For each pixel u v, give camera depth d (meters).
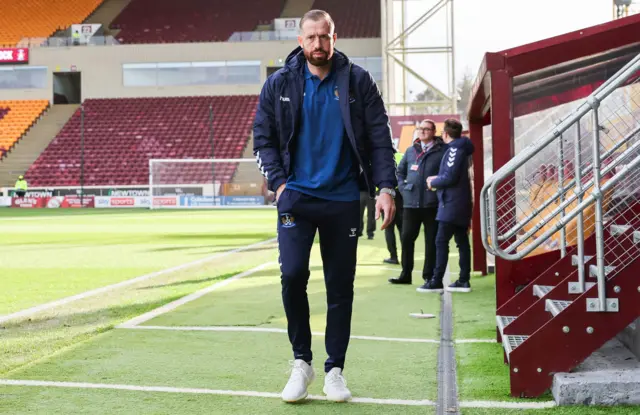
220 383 4.03
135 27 49.06
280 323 5.93
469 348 4.94
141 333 5.49
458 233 7.94
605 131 4.65
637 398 3.49
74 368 4.36
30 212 33.50
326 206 3.64
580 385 3.51
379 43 43.28
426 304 6.99
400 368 4.38
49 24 49.44
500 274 5.84
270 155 3.70
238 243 15.07
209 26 48.94
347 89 3.61
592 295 3.64
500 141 5.63
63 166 42.44
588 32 5.27
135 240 16.02
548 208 6.14
